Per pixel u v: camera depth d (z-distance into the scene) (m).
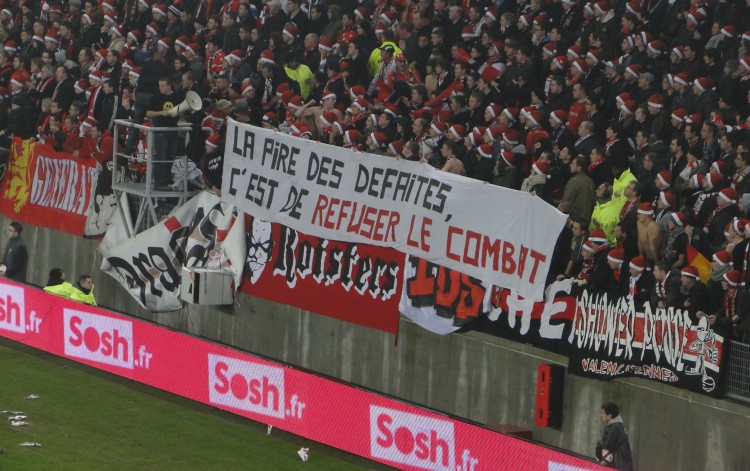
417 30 64.00
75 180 70.12
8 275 68.56
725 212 46.00
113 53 73.75
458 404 51.47
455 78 59.38
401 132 57.75
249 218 60.47
